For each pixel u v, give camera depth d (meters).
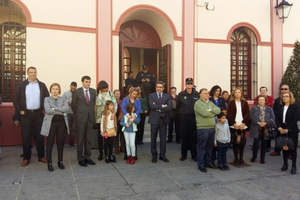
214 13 8.45
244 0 8.80
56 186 3.89
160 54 8.78
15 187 3.84
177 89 8.06
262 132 5.30
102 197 3.52
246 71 9.25
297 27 9.38
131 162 5.14
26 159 5.00
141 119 6.84
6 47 6.83
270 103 6.94
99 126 5.38
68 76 6.95
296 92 8.14
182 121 5.38
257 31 8.94
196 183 4.09
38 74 6.70
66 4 6.93
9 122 6.58
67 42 6.94
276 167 5.04
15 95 4.93
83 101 4.99
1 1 6.62
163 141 5.37
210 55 8.41
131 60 11.70
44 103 4.70
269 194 3.69
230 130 5.22
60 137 4.76
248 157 5.87
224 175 4.49
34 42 6.66
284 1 8.75
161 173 4.56
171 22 7.96
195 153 5.39
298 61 8.35
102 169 4.77
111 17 7.32
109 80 7.28
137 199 3.48
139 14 8.12
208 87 8.38
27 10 6.60
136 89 5.31
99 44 7.19
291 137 4.71
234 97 5.29
